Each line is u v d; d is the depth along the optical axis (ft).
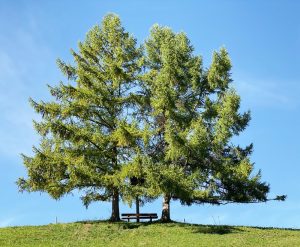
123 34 143.95
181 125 134.72
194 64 143.02
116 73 137.08
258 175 139.13
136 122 132.05
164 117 139.44
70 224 129.90
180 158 137.08
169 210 136.46
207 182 136.67
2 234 121.80
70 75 139.95
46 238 118.73
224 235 117.80
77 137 131.75
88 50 142.51
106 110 139.13
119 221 134.41
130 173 127.65
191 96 142.51
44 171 129.90
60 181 132.57
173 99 131.95
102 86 139.44
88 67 140.15
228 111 132.16
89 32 143.84
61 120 134.82
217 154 136.26
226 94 133.49
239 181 138.21
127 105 140.26
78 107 135.03
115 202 136.36
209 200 139.64
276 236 116.98
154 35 147.33
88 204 135.03
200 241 111.04
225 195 139.64
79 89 135.13
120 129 128.67
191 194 126.82
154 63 146.20
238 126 137.80
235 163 140.26
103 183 131.95
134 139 130.31
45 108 133.49
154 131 137.28
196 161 136.98
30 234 121.70
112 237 119.96
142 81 142.31
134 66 142.72
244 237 115.24
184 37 144.56
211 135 133.90
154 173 123.44
